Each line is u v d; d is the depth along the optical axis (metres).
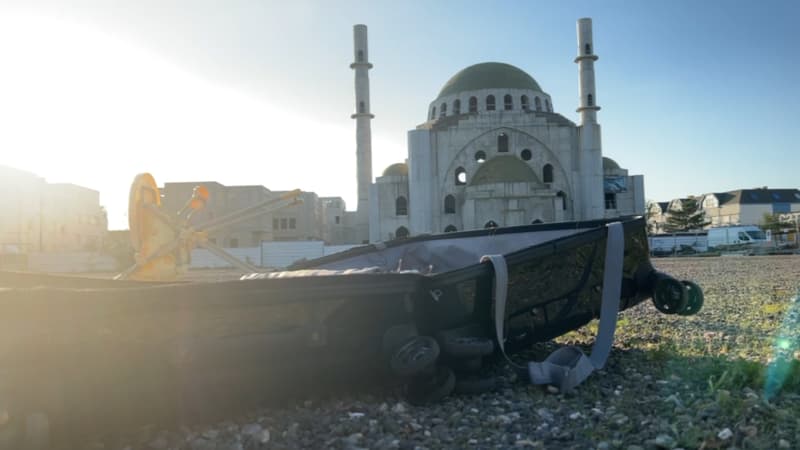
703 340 7.29
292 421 4.20
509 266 5.17
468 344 4.78
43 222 65.06
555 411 4.36
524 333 5.65
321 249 53.50
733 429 3.69
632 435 3.71
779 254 48.59
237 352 3.95
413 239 8.34
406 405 4.62
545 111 75.12
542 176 68.06
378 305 4.64
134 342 3.66
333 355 4.43
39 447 3.23
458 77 76.56
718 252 54.56
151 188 7.57
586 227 7.12
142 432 3.95
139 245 7.27
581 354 5.17
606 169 73.06
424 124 74.19
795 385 4.70
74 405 3.38
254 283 4.01
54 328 3.38
